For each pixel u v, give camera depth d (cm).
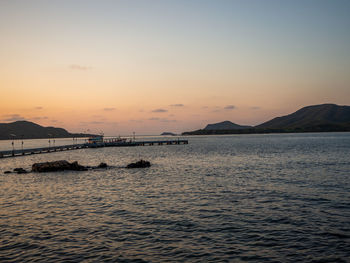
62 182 3238
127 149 10944
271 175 3475
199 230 1545
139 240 1412
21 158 7100
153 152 8838
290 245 1334
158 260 1191
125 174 3816
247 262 1170
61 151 10006
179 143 14788
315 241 1376
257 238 1422
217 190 2608
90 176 3684
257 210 1917
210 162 5288
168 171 4066
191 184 2955
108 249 1306
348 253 1241
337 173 3516
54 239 1432
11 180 3447
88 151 10000
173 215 1828
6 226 1639
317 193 2400
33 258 1216
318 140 15412
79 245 1355
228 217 1769
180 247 1323
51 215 1864
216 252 1266
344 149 7925
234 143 14562
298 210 1902
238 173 3719
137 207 2042
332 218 1717
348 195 2306
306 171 3753
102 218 1783
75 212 1931
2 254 1260
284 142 14000
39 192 2661
